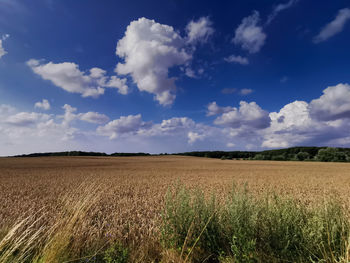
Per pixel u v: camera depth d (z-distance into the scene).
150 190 10.92
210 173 22.55
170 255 3.02
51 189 10.99
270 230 3.12
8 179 15.90
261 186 12.66
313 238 2.92
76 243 3.19
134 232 4.32
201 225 3.32
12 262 2.58
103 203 7.41
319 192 10.55
